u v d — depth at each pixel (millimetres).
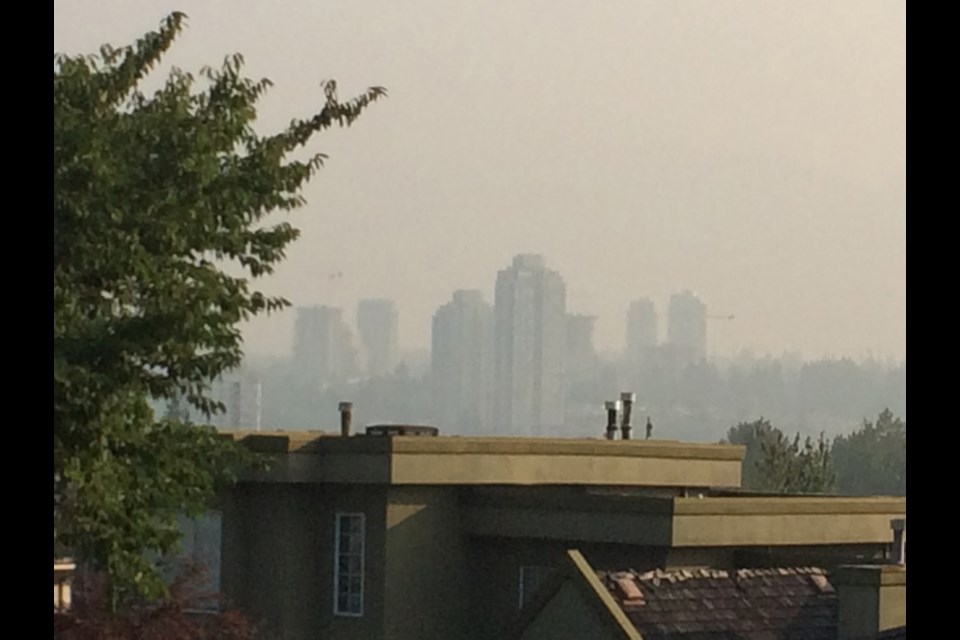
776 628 29062
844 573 29656
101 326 24750
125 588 27984
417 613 44406
